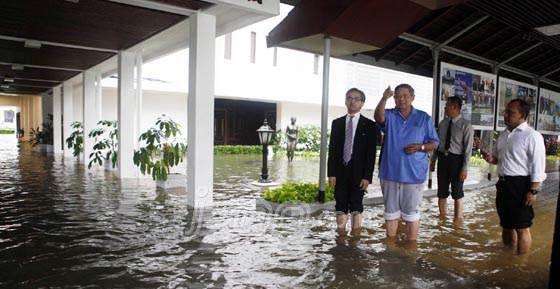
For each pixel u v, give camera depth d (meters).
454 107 5.79
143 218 5.70
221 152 18.86
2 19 6.86
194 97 6.36
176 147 8.31
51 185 8.38
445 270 3.85
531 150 4.15
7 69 12.88
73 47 9.08
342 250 4.41
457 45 8.80
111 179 9.25
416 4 5.86
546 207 7.08
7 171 10.56
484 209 6.81
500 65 9.72
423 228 5.44
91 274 3.64
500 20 7.44
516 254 4.35
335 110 25.61
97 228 5.14
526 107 4.28
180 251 4.30
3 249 4.30
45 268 3.78
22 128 31.22
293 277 3.64
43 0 5.84
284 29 6.51
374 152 4.75
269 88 21.44
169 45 8.96
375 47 6.71
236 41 20.14
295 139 15.72
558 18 7.27
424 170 4.45
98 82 12.97
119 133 9.35
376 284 3.51
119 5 6.01
